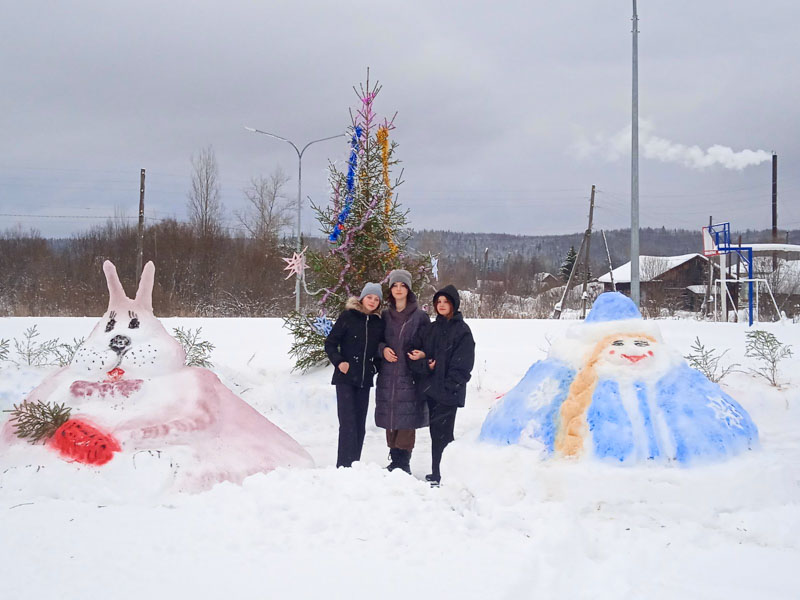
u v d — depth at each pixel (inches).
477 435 239.0
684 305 2031.3
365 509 179.2
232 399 261.1
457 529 171.8
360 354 265.1
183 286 1581.0
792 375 398.3
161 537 167.2
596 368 227.8
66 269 1578.5
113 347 250.8
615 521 187.9
